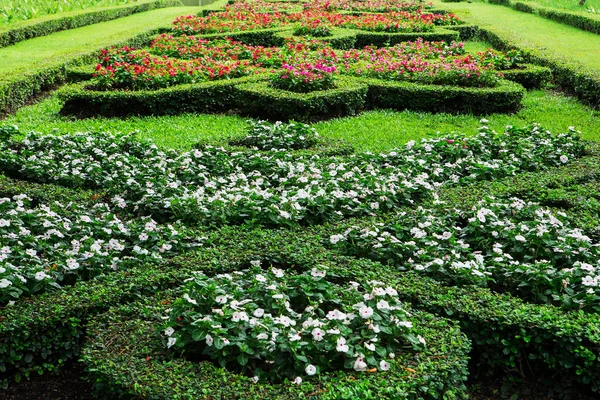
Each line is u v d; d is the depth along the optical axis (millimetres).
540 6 20969
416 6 19859
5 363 3797
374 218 5172
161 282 4285
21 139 7996
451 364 3355
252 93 9336
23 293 4223
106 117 9336
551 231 4773
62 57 11883
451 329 3656
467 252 4645
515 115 9352
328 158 6652
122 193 5855
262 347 3393
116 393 3312
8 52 14188
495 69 11359
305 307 3969
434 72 10312
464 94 9445
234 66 10789
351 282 4043
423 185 5781
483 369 3914
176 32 15805
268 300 3777
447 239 4703
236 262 4551
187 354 3561
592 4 22297
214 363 3500
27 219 5027
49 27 17062
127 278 4297
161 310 3855
